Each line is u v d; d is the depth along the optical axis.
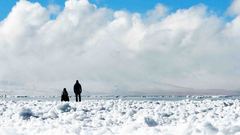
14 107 18.88
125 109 18.14
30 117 14.58
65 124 12.10
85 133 8.76
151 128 9.05
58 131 9.07
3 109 17.81
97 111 17.27
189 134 8.18
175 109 18.25
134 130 9.25
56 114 15.58
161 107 19.86
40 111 16.34
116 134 8.95
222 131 8.30
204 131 8.12
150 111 16.61
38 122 12.46
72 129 9.28
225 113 15.84
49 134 8.91
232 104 23.41
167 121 13.37
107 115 15.34
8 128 9.73
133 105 20.92
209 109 18.97
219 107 19.41
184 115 15.03
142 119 12.36
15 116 14.98
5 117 15.09
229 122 10.59
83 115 15.30
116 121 13.40
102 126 11.84
